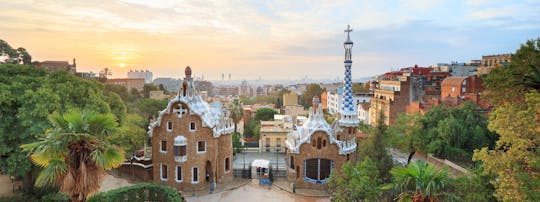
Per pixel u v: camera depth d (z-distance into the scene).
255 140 87.44
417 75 103.94
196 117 49.44
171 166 49.59
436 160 55.69
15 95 36.75
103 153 23.06
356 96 119.00
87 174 22.39
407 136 55.84
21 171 36.22
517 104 28.48
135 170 53.91
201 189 50.00
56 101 37.97
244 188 50.97
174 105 49.12
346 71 52.97
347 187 35.00
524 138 24.62
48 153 21.52
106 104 46.66
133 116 64.81
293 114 116.56
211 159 50.59
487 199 29.27
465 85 84.56
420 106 73.19
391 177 38.28
